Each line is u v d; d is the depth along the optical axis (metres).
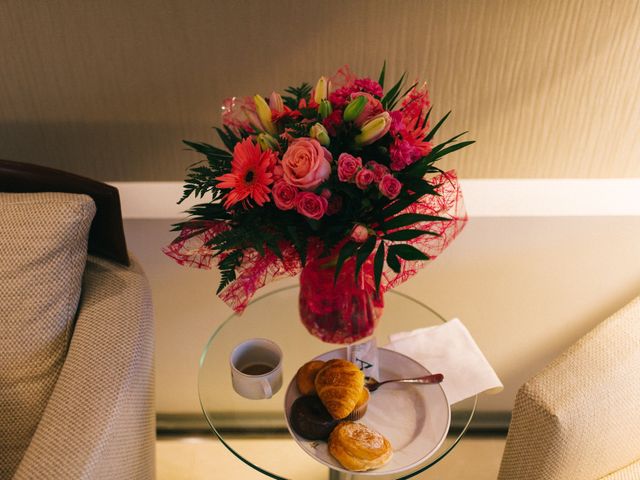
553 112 1.20
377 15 1.10
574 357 0.91
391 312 1.15
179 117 1.21
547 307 1.42
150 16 1.10
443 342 1.09
